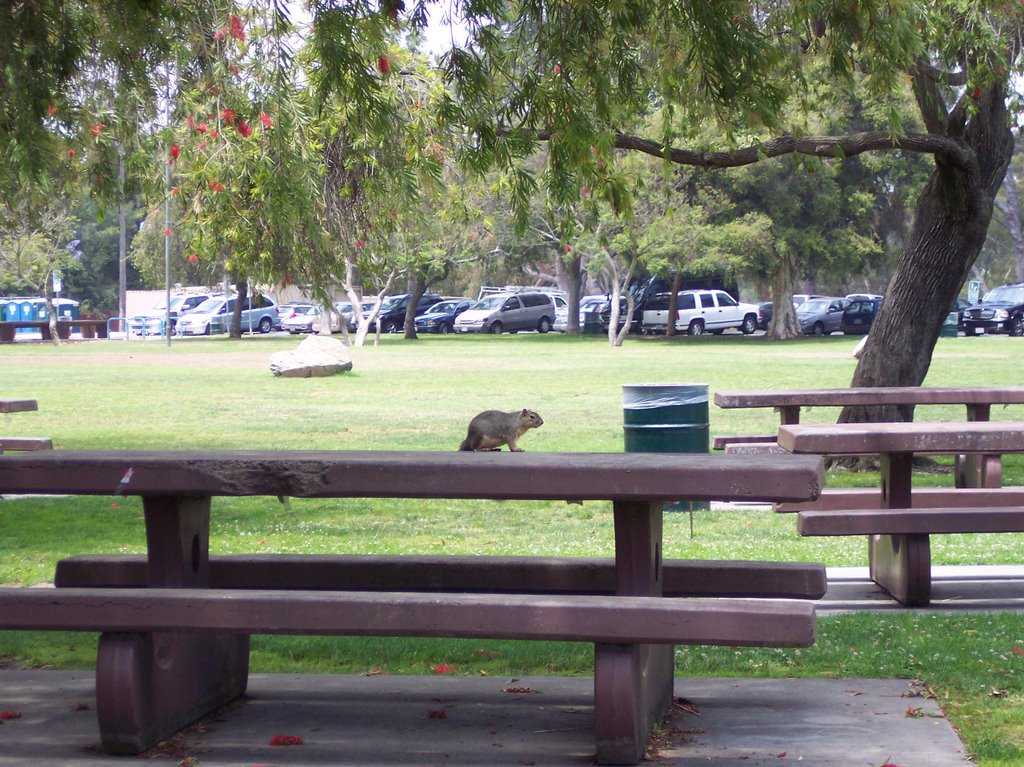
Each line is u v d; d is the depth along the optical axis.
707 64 7.93
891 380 13.07
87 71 9.78
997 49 11.63
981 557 8.67
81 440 16.31
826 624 6.57
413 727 4.86
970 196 12.59
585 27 7.89
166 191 10.45
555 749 4.56
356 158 10.09
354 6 7.82
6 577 8.09
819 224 49.69
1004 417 18.45
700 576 5.20
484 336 56.66
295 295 67.12
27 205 11.41
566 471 4.30
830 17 8.24
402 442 16.14
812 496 4.11
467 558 5.43
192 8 9.08
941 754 4.40
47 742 4.70
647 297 56.53
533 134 8.36
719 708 5.05
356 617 4.31
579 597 4.39
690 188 47.66
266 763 4.43
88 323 54.62
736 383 25.38
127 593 4.45
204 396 23.39
